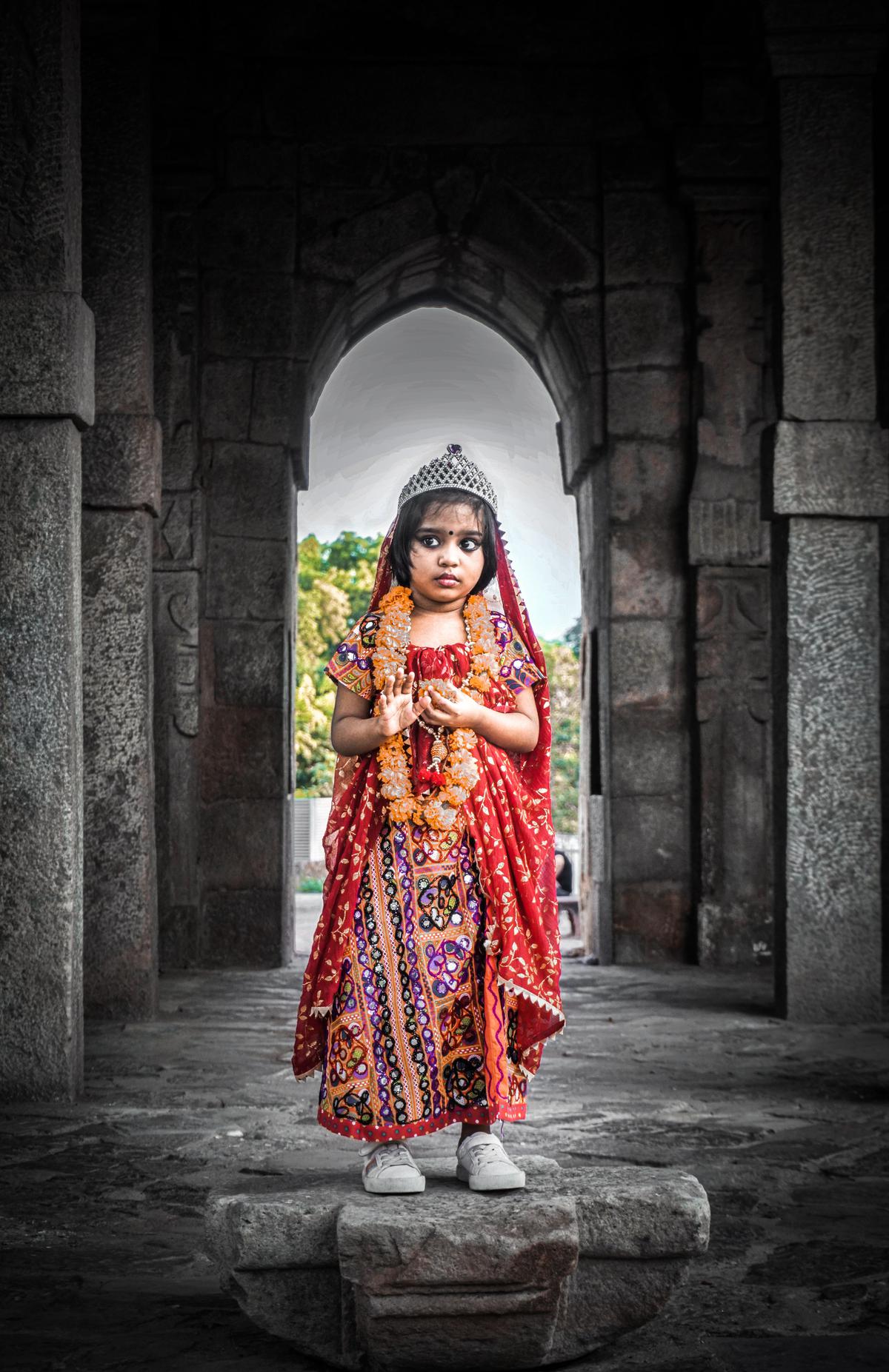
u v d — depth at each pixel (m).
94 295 8.43
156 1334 3.38
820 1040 7.68
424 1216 3.02
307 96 11.34
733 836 11.14
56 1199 4.54
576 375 11.77
